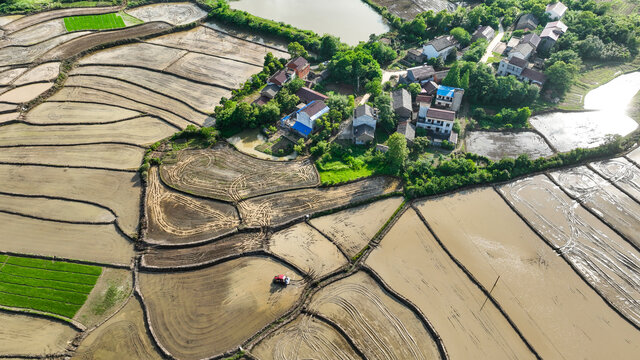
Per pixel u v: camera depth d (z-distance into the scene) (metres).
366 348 59.44
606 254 71.19
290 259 71.25
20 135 99.25
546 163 87.44
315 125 97.94
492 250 72.19
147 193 84.50
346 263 70.50
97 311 65.00
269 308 64.62
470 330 61.22
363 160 90.38
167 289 67.56
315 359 58.47
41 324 63.53
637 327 61.28
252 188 84.88
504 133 98.19
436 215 78.44
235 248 73.31
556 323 61.97
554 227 75.88
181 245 73.69
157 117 104.94
